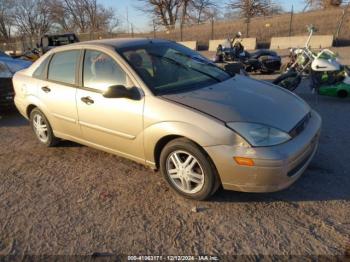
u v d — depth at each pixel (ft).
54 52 15.40
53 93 14.93
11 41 185.26
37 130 17.13
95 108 13.07
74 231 10.33
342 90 21.80
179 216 10.73
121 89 11.71
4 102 23.18
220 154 10.16
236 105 10.95
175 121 10.84
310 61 23.41
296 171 10.55
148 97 11.64
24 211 11.57
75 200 12.03
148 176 13.37
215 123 10.23
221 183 10.70
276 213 10.56
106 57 13.03
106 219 10.82
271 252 8.98
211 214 10.73
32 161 15.66
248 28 100.42
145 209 11.21
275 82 24.36
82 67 13.82
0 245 9.92
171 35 118.11
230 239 9.57
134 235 9.99
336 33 81.25
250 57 40.27
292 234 9.59
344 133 16.65
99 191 12.53
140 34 130.21
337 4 119.55
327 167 13.10
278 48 75.61
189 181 11.25
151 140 11.59
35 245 9.82
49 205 11.83
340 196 11.19
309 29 24.62
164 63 13.30
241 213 10.68
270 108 11.08
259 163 9.82
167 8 164.96
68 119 14.56
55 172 14.35
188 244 9.48
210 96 11.50
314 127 11.52
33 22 195.83
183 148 10.90
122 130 12.42
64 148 16.88
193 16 165.68
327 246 9.05
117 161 14.94
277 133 10.16
